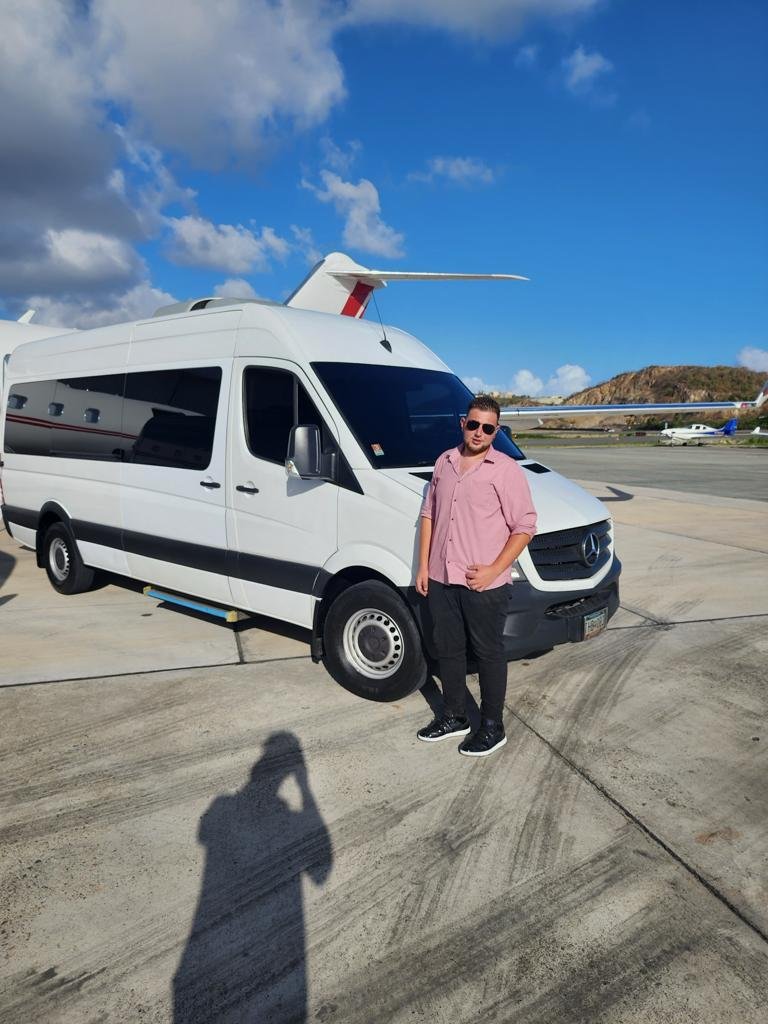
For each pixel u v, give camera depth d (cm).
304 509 460
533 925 260
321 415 454
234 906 269
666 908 269
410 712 433
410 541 411
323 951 248
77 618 612
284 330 481
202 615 621
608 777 363
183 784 351
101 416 620
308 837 311
